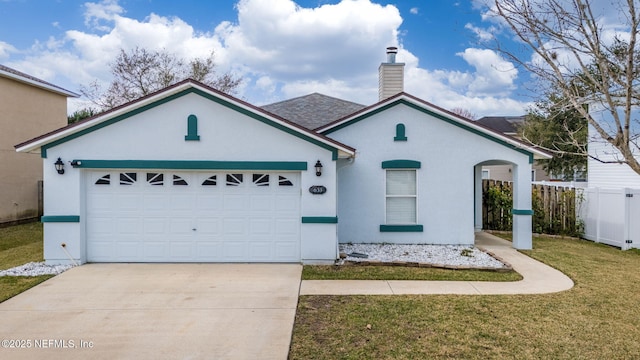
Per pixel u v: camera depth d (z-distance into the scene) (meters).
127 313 6.66
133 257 9.94
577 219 14.38
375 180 12.24
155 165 9.71
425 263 9.63
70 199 9.65
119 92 27.72
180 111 9.77
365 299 7.29
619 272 9.25
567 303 7.06
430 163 12.15
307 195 9.88
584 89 5.88
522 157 11.96
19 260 10.23
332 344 5.47
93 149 9.69
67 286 8.05
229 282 8.35
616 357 5.06
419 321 6.23
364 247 11.73
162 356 5.17
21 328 6.05
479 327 6.00
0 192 15.91
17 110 16.61
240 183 10.04
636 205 12.34
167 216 9.95
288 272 9.12
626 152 4.73
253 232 10.03
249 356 5.16
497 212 15.61
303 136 9.83
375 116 12.20
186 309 6.84
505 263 9.79
